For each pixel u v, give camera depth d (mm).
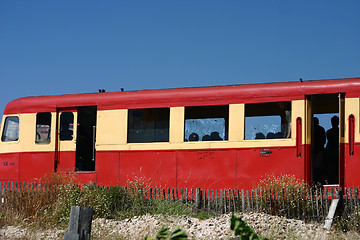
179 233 5594
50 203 15422
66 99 17219
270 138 15047
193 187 15477
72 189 15758
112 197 15352
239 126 15336
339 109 14516
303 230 12609
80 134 17312
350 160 14266
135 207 15047
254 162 15055
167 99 16141
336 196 13617
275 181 14414
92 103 16906
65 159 16969
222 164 15328
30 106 17469
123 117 16516
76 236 9523
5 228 13898
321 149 15445
